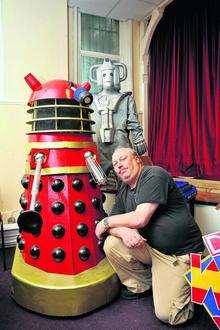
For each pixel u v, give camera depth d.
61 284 1.45
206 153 3.65
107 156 2.32
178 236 1.43
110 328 1.39
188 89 3.89
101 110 2.32
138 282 1.65
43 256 1.54
